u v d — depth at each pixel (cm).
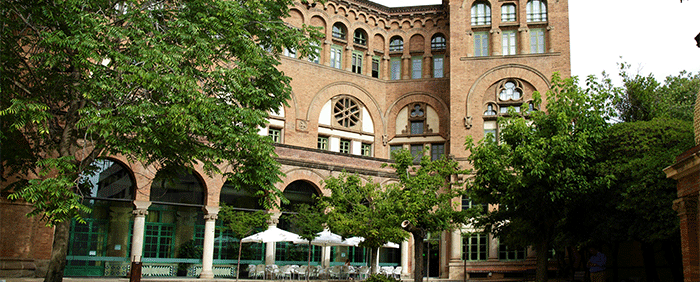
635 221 2325
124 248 3088
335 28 4412
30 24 1703
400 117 4478
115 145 1655
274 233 2777
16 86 1712
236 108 1825
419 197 2295
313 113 4116
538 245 2362
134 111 1608
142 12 1836
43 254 2738
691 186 1415
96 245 3012
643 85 3369
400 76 4556
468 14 4222
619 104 3394
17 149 1806
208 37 1842
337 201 2759
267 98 1908
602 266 2098
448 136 4272
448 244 3962
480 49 4181
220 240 3400
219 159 1856
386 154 4419
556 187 2220
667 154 2131
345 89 4319
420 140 4375
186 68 1745
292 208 3566
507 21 4181
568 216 2633
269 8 2119
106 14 1844
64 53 1633
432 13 4562
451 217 2417
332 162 3688
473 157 2320
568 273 3438
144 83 1636
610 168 2312
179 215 3288
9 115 1617
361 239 3139
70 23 1620
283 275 3148
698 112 1461
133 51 1727
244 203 3450
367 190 2695
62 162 1608
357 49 4466
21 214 2659
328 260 3575
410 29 4594
